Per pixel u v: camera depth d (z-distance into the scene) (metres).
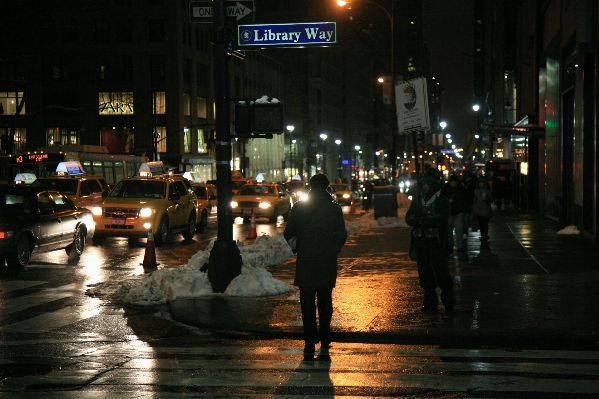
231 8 11.58
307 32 11.59
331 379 6.94
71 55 75.12
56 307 11.42
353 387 6.64
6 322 10.21
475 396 6.32
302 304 8.04
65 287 13.49
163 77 75.00
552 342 8.60
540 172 35.53
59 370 7.44
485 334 8.70
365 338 8.83
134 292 11.86
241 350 8.37
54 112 75.44
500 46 78.44
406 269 14.92
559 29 26.66
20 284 13.84
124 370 7.41
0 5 74.44
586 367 7.37
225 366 7.54
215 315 10.12
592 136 20.73
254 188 35.38
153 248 16.84
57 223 17.41
